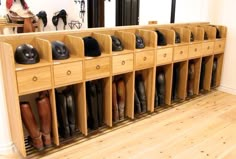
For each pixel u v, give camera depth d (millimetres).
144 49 2637
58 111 2271
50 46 1967
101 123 2613
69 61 2096
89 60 2227
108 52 2375
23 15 4742
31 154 2213
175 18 4234
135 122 2822
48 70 2002
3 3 5125
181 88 3348
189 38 3088
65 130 2320
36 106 2254
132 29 2834
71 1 6211
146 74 2898
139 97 2885
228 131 2643
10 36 2021
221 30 3578
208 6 3719
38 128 2164
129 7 4348
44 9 5879
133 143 2412
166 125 2762
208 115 3016
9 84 1984
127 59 2516
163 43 2855
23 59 1938
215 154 2242
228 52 3656
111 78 2451
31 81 1934
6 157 2195
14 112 2023
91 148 2326
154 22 3895
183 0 4031
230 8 3492
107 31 2623
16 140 2160
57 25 6074
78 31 2416
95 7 3912
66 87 2428
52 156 2201
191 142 2434
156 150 2301
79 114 2438
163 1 4422
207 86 3689
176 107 3234
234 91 3691
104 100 2596
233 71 3654
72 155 2221
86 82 2418
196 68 3443
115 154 2238
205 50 3369
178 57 3035
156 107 3123
